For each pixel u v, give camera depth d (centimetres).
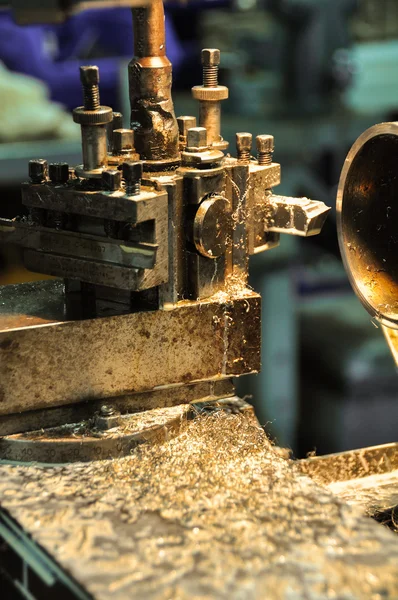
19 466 110
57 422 112
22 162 221
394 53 284
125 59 247
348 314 307
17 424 111
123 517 103
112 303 114
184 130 118
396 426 264
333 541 100
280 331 249
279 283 246
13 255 221
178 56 262
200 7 273
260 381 251
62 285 118
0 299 115
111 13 254
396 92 269
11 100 238
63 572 98
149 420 113
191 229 112
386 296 115
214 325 115
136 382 114
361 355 284
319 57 250
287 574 97
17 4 105
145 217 109
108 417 112
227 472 108
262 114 251
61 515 103
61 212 113
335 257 307
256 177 116
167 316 113
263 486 106
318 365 287
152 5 112
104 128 111
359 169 113
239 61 255
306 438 263
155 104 113
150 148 114
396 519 114
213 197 112
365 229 116
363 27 286
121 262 111
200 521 102
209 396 117
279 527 102
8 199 242
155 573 97
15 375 110
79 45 256
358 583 96
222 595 95
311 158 255
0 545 106
